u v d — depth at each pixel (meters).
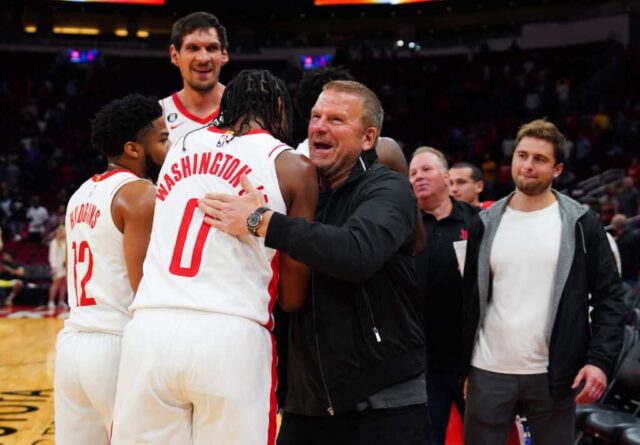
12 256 14.91
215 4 21.19
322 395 2.41
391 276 2.44
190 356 2.17
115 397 2.54
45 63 21.94
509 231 3.16
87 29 22.34
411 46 21.91
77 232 2.78
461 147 18.03
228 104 2.47
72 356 2.70
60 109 20.33
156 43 22.03
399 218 2.35
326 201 2.54
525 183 3.10
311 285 2.42
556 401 3.04
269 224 2.20
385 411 2.41
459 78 20.45
